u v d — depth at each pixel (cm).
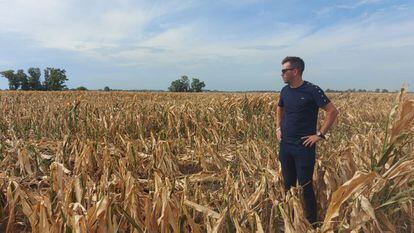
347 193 309
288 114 430
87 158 541
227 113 1095
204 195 389
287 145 432
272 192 394
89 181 399
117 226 305
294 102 421
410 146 504
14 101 1611
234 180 456
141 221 330
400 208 376
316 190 457
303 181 422
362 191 341
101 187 361
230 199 386
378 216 356
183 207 323
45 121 930
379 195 365
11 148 680
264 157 592
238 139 895
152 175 545
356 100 2097
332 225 342
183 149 730
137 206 332
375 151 519
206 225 334
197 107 1098
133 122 929
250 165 554
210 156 652
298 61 419
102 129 863
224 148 754
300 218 348
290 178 443
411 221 385
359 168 461
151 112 1026
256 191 396
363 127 968
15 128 880
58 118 925
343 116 1195
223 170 528
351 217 338
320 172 463
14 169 561
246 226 351
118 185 404
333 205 316
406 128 366
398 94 378
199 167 637
